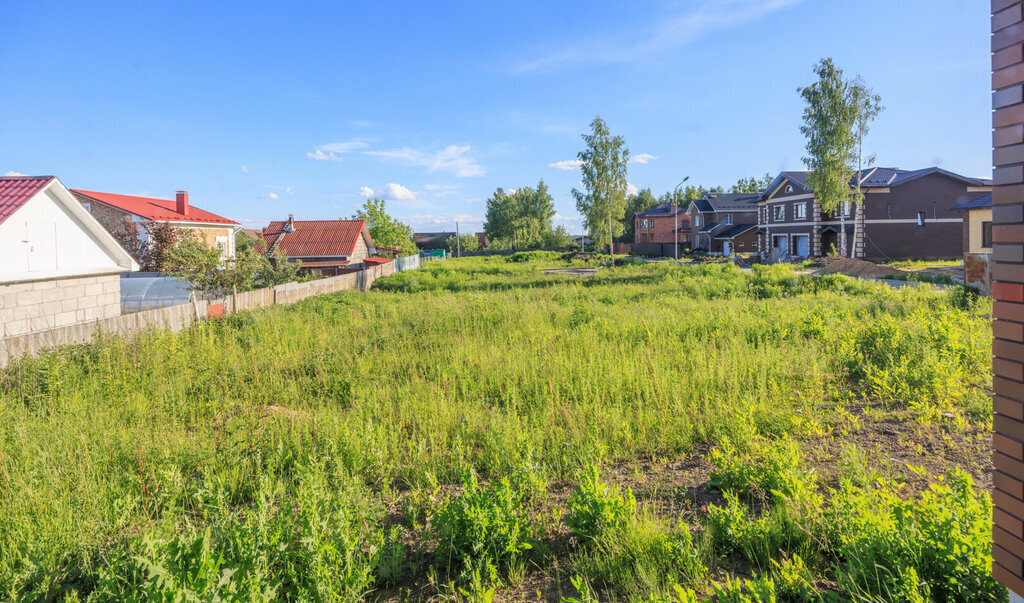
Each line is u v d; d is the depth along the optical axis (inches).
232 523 153.2
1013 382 84.6
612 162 1729.8
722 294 700.0
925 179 1488.7
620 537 150.4
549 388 296.7
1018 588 83.6
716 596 127.5
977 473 186.9
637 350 366.9
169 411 288.8
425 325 508.1
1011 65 85.3
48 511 174.9
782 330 403.9
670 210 2891.2
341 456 215.0
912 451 209.6
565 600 120.6
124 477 200.7
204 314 562.9
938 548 119.8
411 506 179.9
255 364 356.2
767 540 145.0
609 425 243.1
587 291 792.3
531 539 159.5
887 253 1501.0
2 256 470.3
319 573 130.1
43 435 241.4
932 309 496.1
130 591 128.0
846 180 1418.6
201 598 111.1
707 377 302.7
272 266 965.8
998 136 87.5
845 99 1395.2
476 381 331.6
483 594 126.6
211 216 1390.3
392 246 2357.3
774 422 243.6
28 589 145.3
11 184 499.5
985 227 1039.0
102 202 1098.1
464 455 224.5
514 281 1085.1
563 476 205.3
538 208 3683.6
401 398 295.3
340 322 565.3
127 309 760.3
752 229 2150.6
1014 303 84.2
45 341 395.5
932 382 273.1
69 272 535.8
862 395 281.4
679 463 214.7
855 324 422.6
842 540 139.6
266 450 225.8
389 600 139.1
